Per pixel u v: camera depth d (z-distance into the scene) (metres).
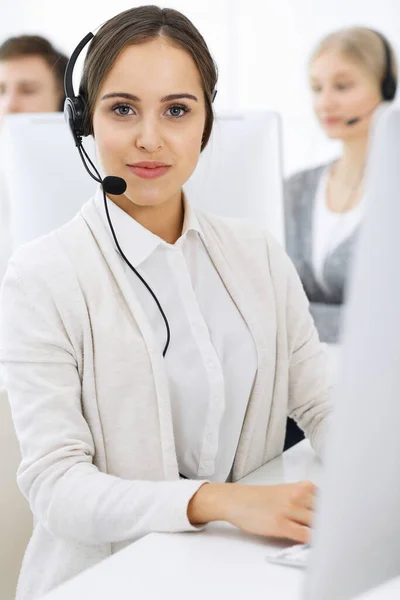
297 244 3.35
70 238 1.24
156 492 1.03
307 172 3.39
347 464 0.60
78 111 1.23
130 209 1.27
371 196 0.55
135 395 1.19
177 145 1.19
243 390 1.30
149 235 1.25
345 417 0.59
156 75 1.15
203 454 1.25
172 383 1.23
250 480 1.23
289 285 1.41
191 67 1.19
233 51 3.61
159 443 1.20
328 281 3.25
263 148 1.54
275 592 0.84
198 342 1.25
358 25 3.38
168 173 1.21
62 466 1.09
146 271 1.26
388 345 0.58
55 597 0.84
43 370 1.15
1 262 3.37
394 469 0.64
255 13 3.54
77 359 1.19
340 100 3.35
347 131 3.34
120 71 1.16
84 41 1.23
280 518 0.96
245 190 1.55
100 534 1.04
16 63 3.27
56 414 1.13
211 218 1.40
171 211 1.29
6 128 1.57
